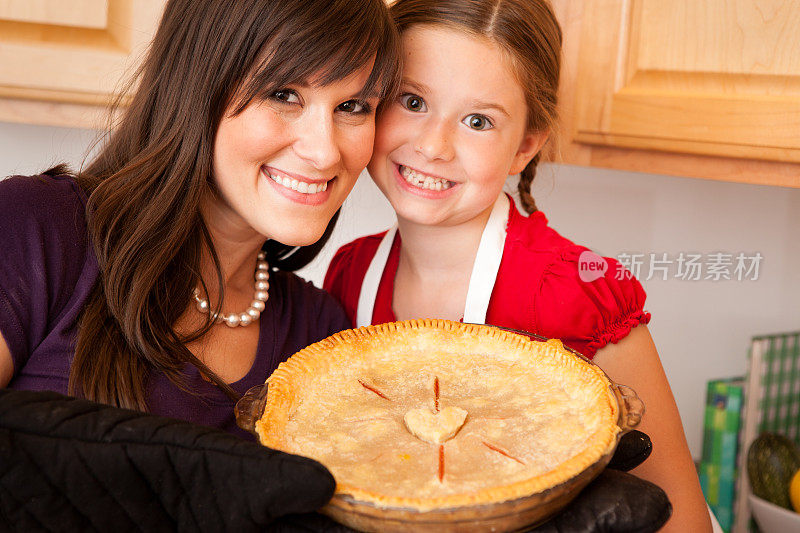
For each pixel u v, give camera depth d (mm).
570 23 1336
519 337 813
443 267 1046
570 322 975
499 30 913
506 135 953
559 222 1811
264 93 759
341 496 542
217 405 828
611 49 1292
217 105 791
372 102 838
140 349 788
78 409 595
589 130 1343
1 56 1336
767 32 1104
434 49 906
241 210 827
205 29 787
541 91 997
